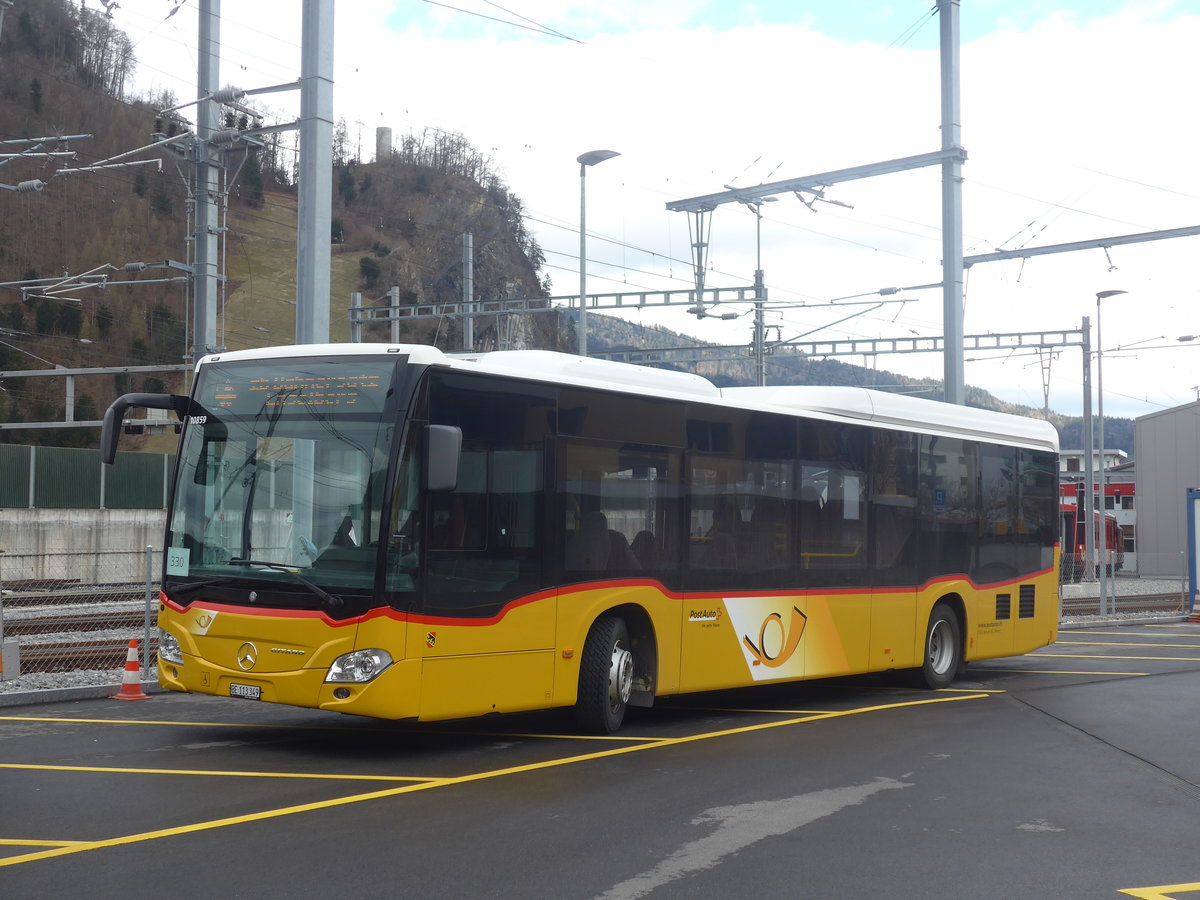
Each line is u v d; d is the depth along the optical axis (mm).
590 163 26469
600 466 10750
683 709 12969
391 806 7688
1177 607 33875
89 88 87938
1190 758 10148
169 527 9953
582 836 7031
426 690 9109
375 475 9102
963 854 6852
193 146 24656
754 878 6254
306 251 15773
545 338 116625
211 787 8148
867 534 14016
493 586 9680
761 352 37469
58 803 7594
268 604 9250
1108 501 68875
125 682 12500
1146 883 6336
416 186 133500
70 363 92812
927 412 15164
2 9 21391
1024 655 18266
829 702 13664
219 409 9922
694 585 11664
